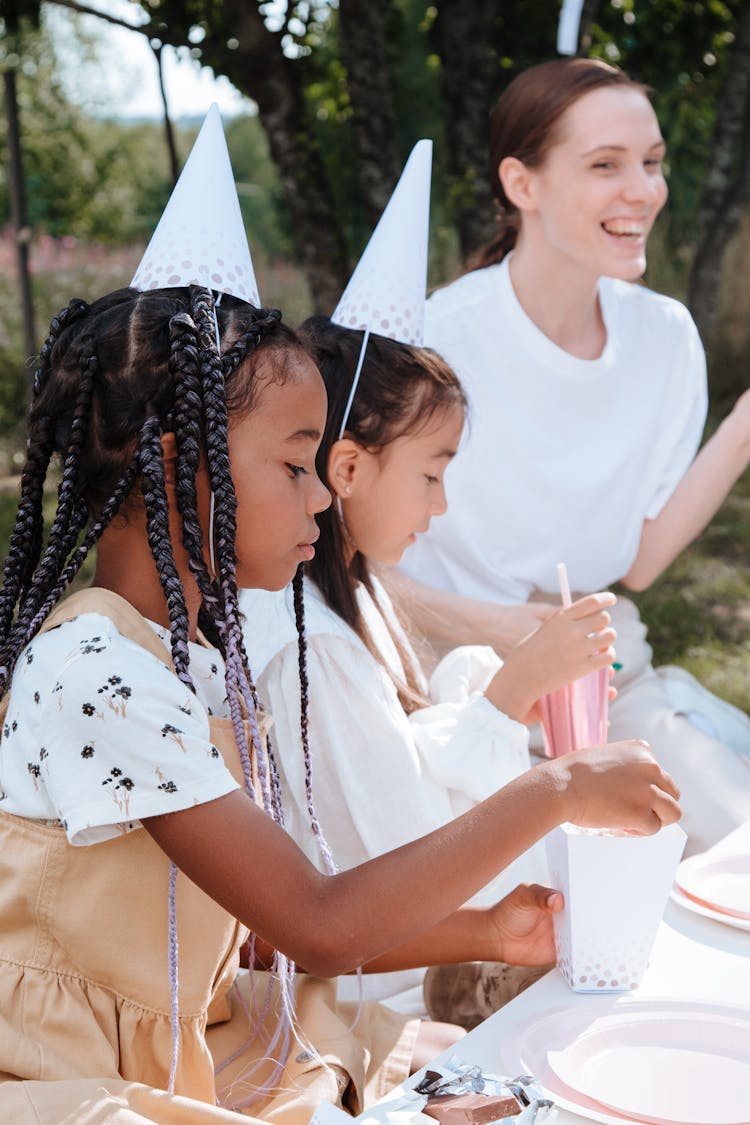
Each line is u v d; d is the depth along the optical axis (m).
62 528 1.34
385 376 1.92
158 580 1.36
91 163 14.20
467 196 5.80
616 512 2.82
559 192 2.60
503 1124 1.13
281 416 1.34
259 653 1.84
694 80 7.27
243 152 17.27
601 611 1.73
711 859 1.70
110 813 1.24
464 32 5.72
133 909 1.31
